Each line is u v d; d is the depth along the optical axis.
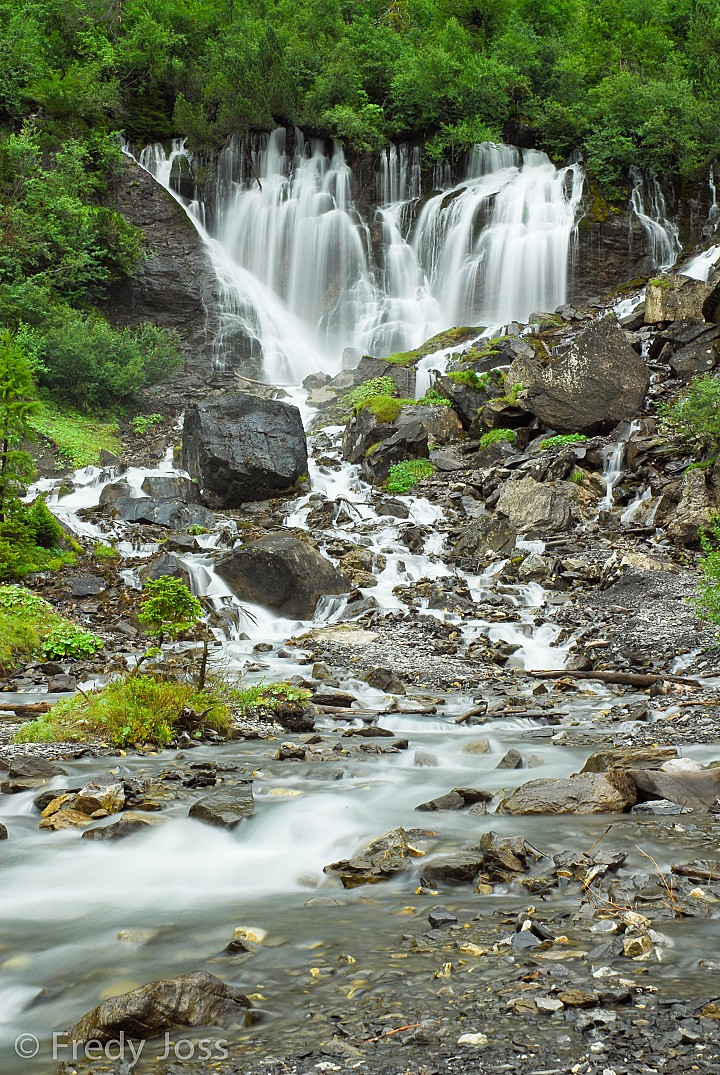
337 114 39.91
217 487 22.08
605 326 23.78
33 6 40.41
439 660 12.74
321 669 11.59
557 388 23.22
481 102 41.66
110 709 8.62
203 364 34.12
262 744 8.40
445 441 24.41
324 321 37.41
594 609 14.57
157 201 36.94
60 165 34.94
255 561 15.88
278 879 4.85
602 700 10.46
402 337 34.97
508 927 3.89
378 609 15.42
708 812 5.66
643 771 6.00
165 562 16.12
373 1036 2.98
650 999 3.10
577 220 36.81
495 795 6.19
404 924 4.04
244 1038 3.04
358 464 24.44
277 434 22.86
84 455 25.19
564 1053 2.78
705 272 33.81
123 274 34.47
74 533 19.00
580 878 4.51
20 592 14.12
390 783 6.73
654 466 20.62
